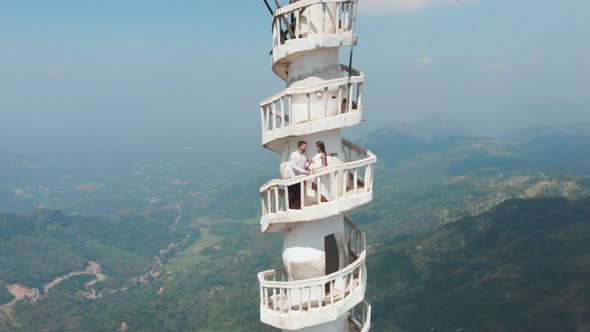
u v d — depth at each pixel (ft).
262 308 68.33
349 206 65.10
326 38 65.36
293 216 65.10
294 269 69.67
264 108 69.87
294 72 68.95
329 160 68.90
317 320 65.46
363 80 66.18
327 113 66.64
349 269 66.90
